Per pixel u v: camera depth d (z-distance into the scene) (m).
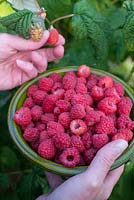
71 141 0.41
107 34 0.52
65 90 0.46
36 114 0.44
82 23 0.51
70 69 0.50
